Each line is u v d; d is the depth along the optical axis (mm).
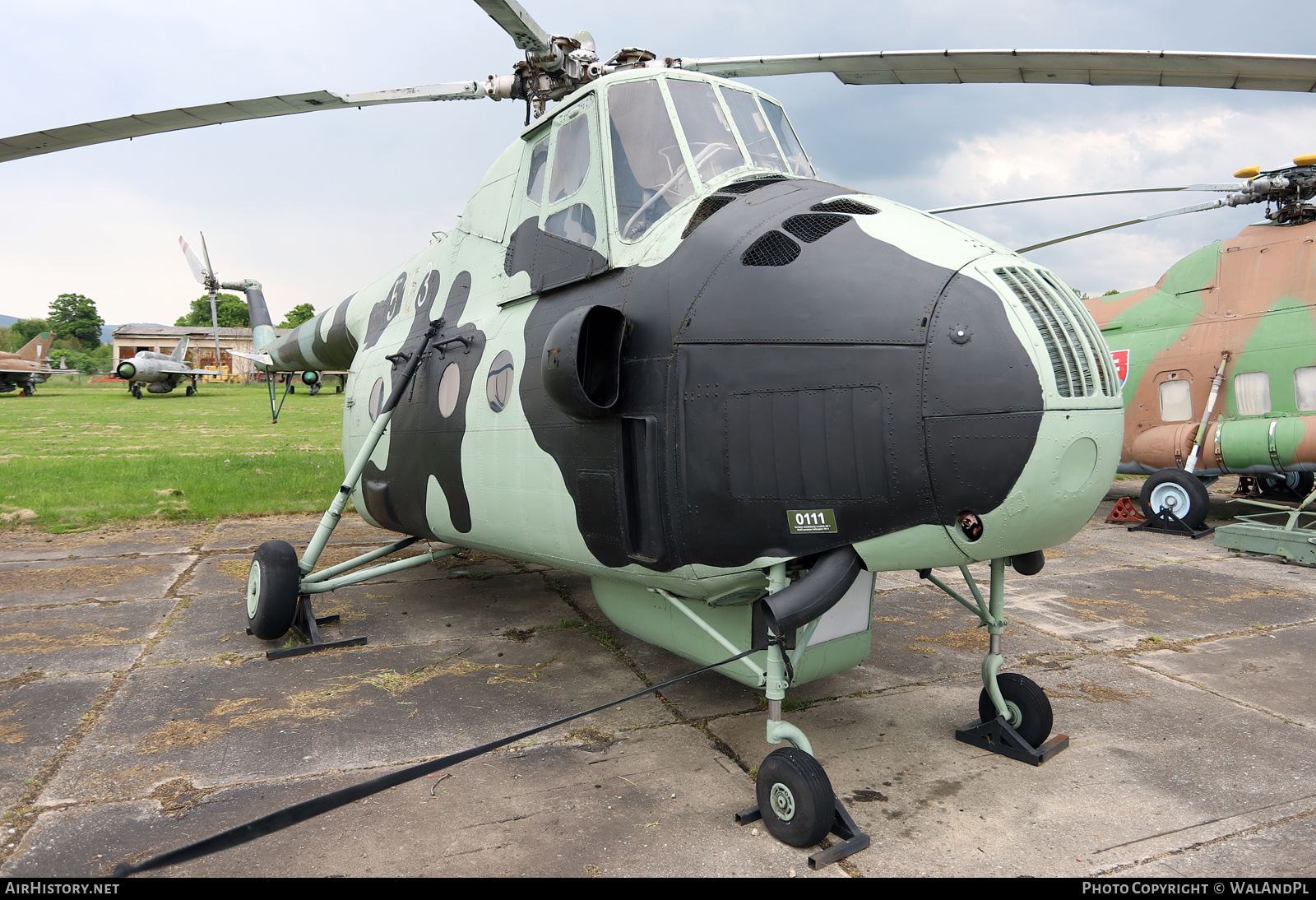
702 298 3131
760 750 3580
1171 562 7805
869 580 3604
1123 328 10406
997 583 3543
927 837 2836
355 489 6578
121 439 21781
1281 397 8797
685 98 3961
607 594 4375
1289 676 4562
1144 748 3602
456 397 4852
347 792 2166
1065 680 4512
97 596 6383
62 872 2625
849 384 2736
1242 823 2924
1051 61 4906
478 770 3393
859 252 2928
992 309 2613
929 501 2631
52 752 3539
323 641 5168
